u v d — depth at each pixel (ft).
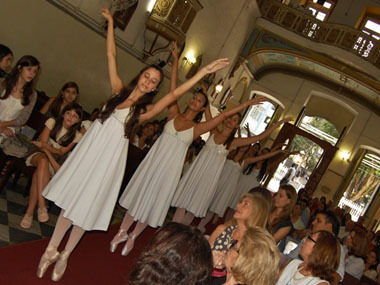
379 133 53.62
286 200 12.99
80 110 14.35
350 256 15.46
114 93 10.86
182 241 4.08
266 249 5.87
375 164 58.70
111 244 13.92
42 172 12.88
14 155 14.02
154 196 13.65
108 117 10.44
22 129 18.63
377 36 55.62
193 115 13.97
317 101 58.75
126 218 13.91
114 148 10.38
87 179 10.17
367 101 53.88
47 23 23.72
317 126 62.75
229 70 46.09
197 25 36.01
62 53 25.63
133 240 14.01
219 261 8.50
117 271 12.63
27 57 13.82
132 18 29.55
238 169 23.82
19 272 9.77
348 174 54.85
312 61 47.96
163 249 4.04
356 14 54.75
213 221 27.30
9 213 13.30
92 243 13.99
